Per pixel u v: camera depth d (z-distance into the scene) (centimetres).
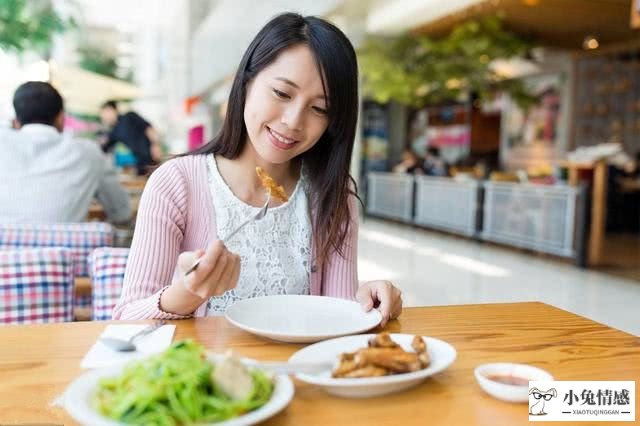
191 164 136
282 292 136
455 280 511
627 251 706
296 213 141
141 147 547
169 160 139
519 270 566
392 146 1329
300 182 143
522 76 1133
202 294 94
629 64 952
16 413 68
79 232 212
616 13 768
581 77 1020
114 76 1251
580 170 635
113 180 271
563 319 115
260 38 123
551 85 1076
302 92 115
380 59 916
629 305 427
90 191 248
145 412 60
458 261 615
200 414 61
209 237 133
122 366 72
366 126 1280
